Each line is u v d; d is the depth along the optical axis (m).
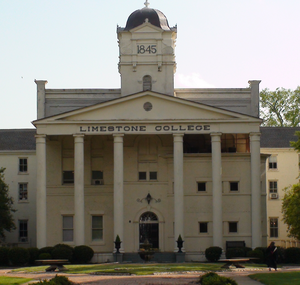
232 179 64.75
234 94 67.69
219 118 61.47
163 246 64.50
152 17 69.00
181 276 39.81
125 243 64.50
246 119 61.53
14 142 75.56
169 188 65.25
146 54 67.69
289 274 39.53
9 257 55.28
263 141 79.00
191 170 64.81
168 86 67.31
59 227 65.31
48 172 66.00
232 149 67.06
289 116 98.94
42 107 66.88
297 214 61.53
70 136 66.50
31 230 72.75
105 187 65.88
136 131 61.12
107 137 66.50
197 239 63.78
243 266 47.03
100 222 65.75
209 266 48.16
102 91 67.62
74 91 67.50
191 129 61.22
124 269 44.56
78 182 60.69
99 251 64.94
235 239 63.94
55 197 65.69
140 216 65.12
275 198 76.88
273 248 44.28
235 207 64.44
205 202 64.38
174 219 60.97
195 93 67.75
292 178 77.50
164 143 66.00
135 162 65.88
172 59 67.62
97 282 35.69
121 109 61.47
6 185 67.69
